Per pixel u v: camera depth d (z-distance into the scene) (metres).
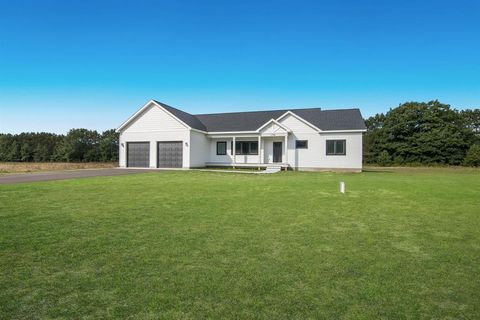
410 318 2.84
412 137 42.69
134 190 11.37
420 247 4.87
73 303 3.07
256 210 7.70
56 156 48.44
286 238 5.30
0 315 2.84
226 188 12.18
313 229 5.91
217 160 28.12
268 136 25.62
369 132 47.34
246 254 4.50
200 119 31.02
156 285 3.47
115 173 20.33
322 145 24.66
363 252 4.62
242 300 3.15
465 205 8.58
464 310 2.99
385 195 10.44
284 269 3.95
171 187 12.41
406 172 25.45
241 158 27.38
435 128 42.50
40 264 4.07
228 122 29.11
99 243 4.96
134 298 3.18
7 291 3.32
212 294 3.27
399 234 5.60
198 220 6.59
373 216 7.09
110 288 3.39
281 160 26.11
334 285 3.50
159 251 4.61
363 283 3.55
